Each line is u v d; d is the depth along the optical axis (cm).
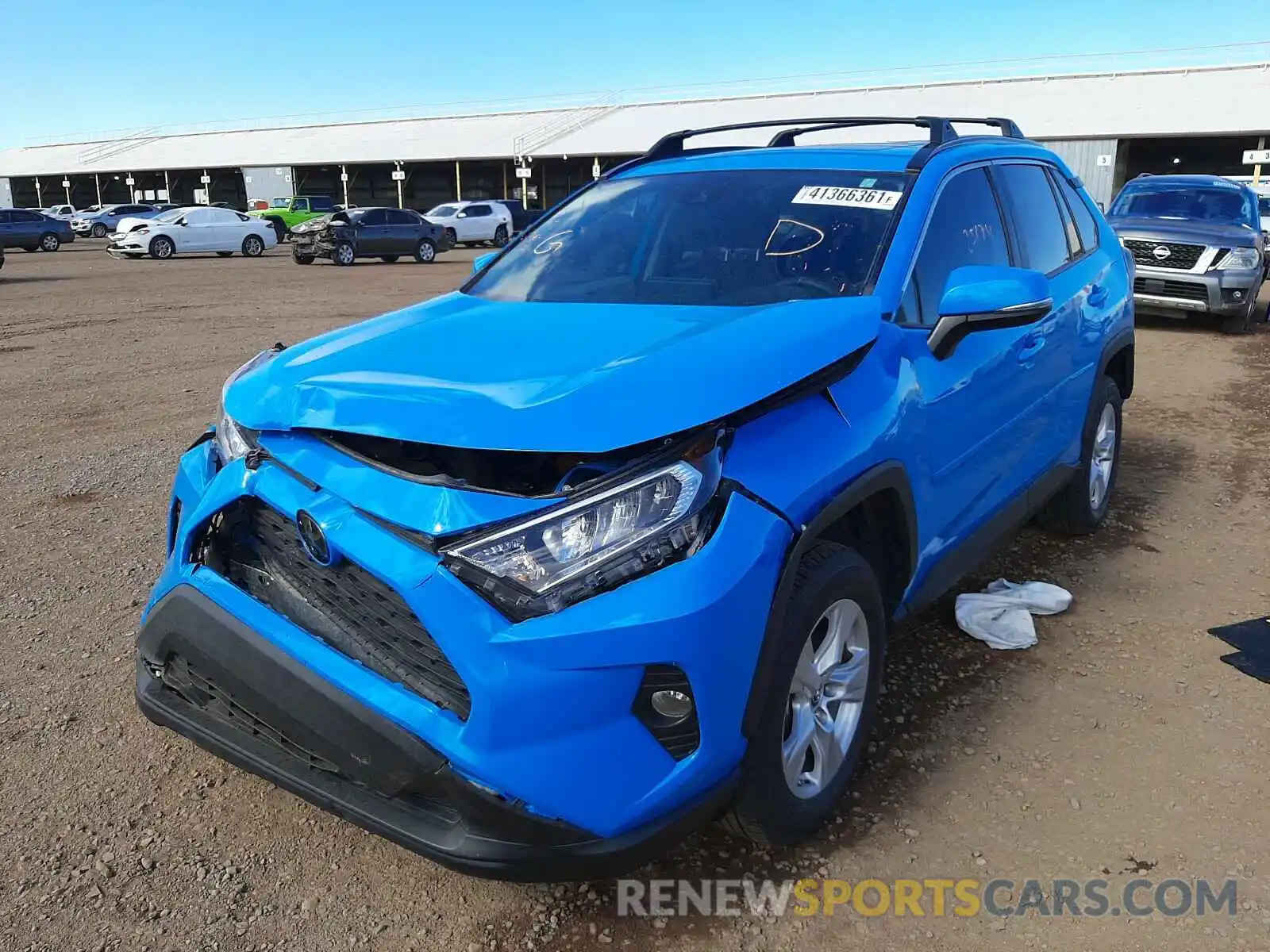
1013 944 227
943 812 273
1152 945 226
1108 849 258
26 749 302
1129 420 725
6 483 568
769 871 250
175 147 6400
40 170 6894
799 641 234
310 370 247
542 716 196
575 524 198
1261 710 323
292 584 227
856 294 288
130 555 457
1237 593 414
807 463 232
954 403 303
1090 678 345
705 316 272
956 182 341
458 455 214
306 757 225
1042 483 405
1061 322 397
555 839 201
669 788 209
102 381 872
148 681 259
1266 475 580
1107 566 445
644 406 209
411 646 208
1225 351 1035
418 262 2703
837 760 266
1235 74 3519
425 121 5509
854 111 3969
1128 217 1223
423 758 199
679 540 204
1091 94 3622
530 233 377
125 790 283
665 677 205
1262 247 1125
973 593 410
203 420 725
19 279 1958
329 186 6025
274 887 246
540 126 4922
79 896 241
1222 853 256
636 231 342
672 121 4491
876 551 288
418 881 248
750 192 339
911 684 342
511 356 242
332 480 217
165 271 2225
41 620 388
